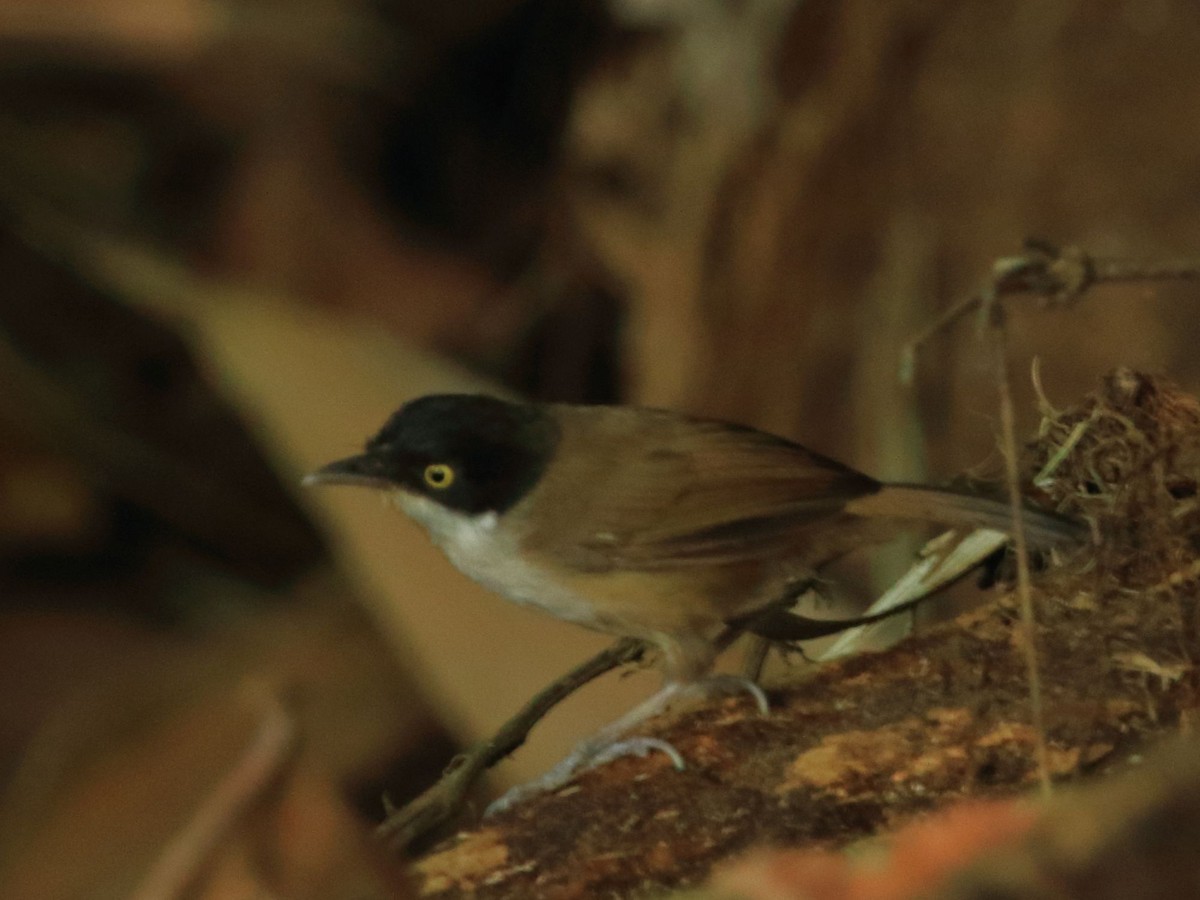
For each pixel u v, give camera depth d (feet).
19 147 52.95
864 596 38.93
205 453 51.78
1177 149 40.06
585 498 24.30
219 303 46.03
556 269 49.42
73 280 53.01
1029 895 14.84
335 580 46.62
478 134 54.85
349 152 53.11
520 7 53.47
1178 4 41.01
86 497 50.24
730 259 44.52
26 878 15.25
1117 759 19.54
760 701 21.56
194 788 15.64
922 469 39.96
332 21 53.21
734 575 24.43
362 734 41.52
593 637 36.17
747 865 17.35
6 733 41.32
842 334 43.09
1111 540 21.48
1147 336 38.06
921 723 20.61
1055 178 40.86
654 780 20.93
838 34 43.16
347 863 15.90
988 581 24.57
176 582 48.93
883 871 16.15
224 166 53.31
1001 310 24.22
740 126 44.32
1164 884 14.43
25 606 46.75
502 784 34.30
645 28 47.03
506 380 50.03
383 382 43.52
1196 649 20.34
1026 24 41.93
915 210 42.27
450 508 24.77
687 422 25.25
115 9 52.01
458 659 36.83
